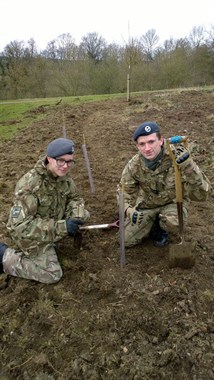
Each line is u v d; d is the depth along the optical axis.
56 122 9.67
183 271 3.10
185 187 3.05
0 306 3.01
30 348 2.65
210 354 2.41
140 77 21.70
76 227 2.99
